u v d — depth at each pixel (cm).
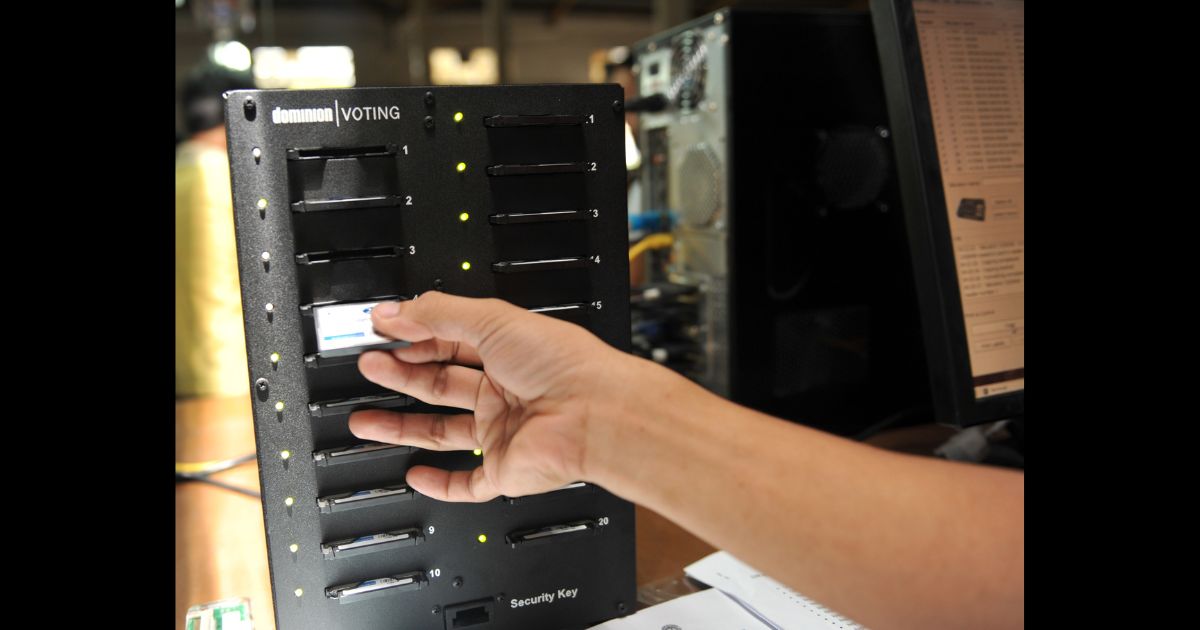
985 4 75
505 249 54
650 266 111
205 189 140
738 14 87
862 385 98
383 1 809
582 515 57
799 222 92
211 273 138
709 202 94
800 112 91
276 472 51
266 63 694
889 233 97
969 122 73
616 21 898
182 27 477
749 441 44
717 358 96
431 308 48
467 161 52
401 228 51
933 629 41
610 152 55
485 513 55
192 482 89
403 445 53
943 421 72
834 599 42
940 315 71
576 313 55
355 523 53
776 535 42
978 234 73
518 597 57
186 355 136
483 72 834
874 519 41
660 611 59
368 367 50
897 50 70
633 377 47
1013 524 41
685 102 98
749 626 57
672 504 44
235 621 59
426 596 55
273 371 50
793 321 94
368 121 50
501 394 51
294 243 49
